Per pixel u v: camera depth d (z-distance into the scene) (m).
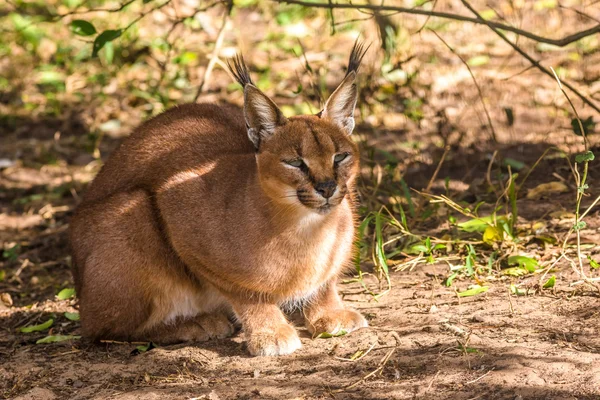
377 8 11.86
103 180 9.88
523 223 11.54
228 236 8.65
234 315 9.90
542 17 19.28
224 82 19.11
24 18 22.66
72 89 20.09
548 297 9.19
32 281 12.38
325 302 9.33
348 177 8.55
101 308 9.30
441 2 19.56
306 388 7.70
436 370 7.72
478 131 15.27
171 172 9.25
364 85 16.06
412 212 11.75
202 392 7.88
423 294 9.79
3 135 18.41
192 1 22.48
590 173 13.00
